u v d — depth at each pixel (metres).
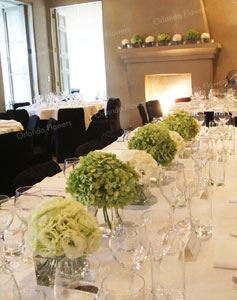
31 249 0.93
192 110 5.39
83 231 0.92
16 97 9.45
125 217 1.25
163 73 8.04
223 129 2.87
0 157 3.49
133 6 8.09
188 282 1.05
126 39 8.30
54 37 9.48
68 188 1.25
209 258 1.17
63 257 0.98
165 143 1.83
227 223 1.40
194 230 1.30
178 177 1.48
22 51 9.12
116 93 9.05
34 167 2.20
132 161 1.57
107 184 1.20
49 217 0.93
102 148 3.09
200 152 1.96
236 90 7.51
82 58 11.98
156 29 8.02
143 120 6.20
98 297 0.82
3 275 0.84
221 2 7.76
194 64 7.78
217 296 0.98
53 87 9.73
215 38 7.92
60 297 0.86
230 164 2.34
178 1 7.73
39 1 9.09
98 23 11.59
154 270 0.90
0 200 1.39
